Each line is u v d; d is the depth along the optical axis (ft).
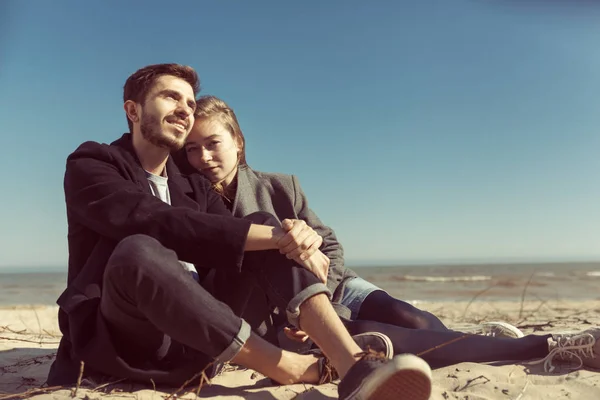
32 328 17.49
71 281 6.81
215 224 6.30
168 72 7.60
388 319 8.06
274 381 6.76
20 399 6.18
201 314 5.76
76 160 6.93
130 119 7.77
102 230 6.47
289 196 9.35
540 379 6.66
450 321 19.86
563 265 274.36
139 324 5.97
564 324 14.38
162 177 7.77
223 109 9.14
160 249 5.77
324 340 5.95
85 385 6.29
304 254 6.31
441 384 6.60
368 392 5.04
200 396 6.16
